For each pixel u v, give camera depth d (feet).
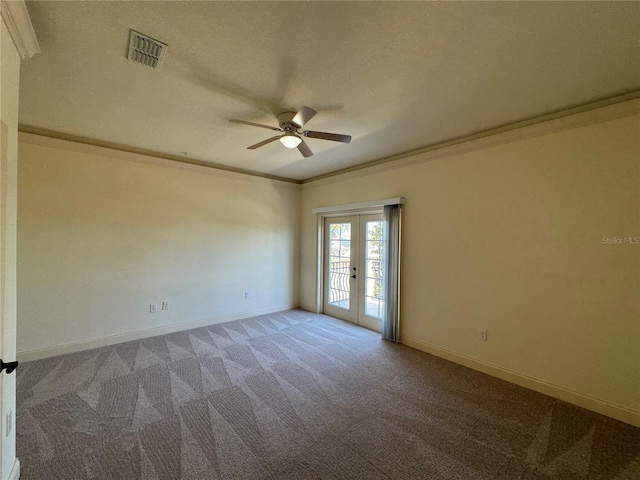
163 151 12.84
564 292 8.43
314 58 6.16
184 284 14.10
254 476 5.59
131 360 10.63
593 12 4.83
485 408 7.95
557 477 5.69
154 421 7.18
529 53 5.92
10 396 5.09
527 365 9.11
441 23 5.12
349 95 7.66
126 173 12.44
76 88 7.45
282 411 7.68
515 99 7.81
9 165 4.88
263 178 16.83
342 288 16.52
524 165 9.20
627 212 7.43
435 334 11.52
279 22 5.14
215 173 15.02
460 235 10.80
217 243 15.19
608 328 7.71
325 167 15.42
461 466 5.92
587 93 7.47
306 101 8.00
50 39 5.60
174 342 12.49
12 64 4.91
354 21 5.10
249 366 10.30
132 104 8.33
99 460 5.90
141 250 12.85
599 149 7.82
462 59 6.14
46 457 5.95
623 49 5.77
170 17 5.05
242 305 16.20
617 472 5.83
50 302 10.84
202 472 5.65
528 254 9.11
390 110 8.50
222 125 9.80
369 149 12.14
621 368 7.51
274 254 17.57
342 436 6.75
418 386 9.08
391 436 6.77
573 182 8.25
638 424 7.21
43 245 10.72
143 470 5.67
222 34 5.46
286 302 18.26
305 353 11.51
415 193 12.31
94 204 11.71
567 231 8.36
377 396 8.48
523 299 9.21
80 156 11.39
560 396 8.43
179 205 13.91
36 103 8.32
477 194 10.32
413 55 6.02
